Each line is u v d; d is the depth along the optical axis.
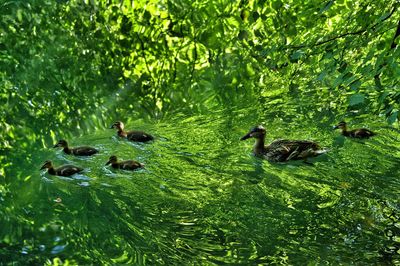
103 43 15.06
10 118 12.43
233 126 13.80
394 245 8.58
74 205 9.95
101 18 15.17
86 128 13.47
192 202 10.05
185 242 8.80
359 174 10.93
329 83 15.80
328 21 13.64
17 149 11.88
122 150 12.38
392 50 8.37
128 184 10.76
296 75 15.91
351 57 10.36
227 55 16.47
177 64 16.09
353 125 13.23
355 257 8.30
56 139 12.67
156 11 15.92
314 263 8.18
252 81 16.14
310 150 11.84
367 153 11.84
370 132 12.67
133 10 15.60
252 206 9.85
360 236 8.85
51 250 8.62
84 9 15.02
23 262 8.31
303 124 13.61
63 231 9.14
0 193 10.20
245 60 16.30
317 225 9.20
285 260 8.27
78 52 14.55
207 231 9.11
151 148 12.53
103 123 13.86
